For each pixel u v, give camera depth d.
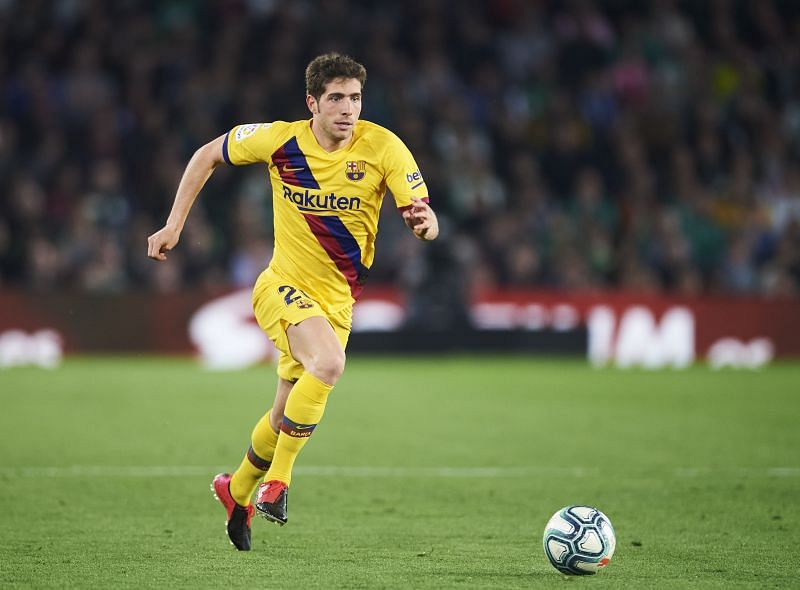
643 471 30.27
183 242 62.44
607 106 73.00
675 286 65.75
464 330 62.44
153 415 40.84
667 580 18.88
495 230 65.00
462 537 22.36
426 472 30.05
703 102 74.75
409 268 62.69
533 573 19.31
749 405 44.69
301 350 20.61
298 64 70.38
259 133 21.50
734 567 19.83
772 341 63.72
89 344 60.19
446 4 74.94
